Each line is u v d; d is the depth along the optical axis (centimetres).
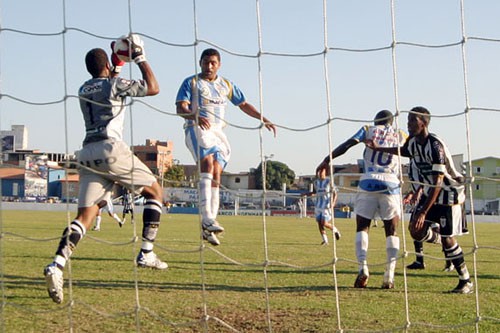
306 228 2373
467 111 428
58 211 4162
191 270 788
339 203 4066
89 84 548
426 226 670
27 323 450
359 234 671
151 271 759
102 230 1927
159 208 750
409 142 656
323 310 520
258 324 464
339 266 895
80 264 838
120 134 552
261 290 630
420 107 643
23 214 3403
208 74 656
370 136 669
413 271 851
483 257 1151
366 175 680
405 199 763
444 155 639
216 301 556
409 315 506
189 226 2267
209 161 655
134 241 415
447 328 426
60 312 488
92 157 538
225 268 829
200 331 441
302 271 815
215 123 662
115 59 561
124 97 548
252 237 1684
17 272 729
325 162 669
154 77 548
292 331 445
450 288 678
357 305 549
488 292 652
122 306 522
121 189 617
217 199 670
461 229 661
